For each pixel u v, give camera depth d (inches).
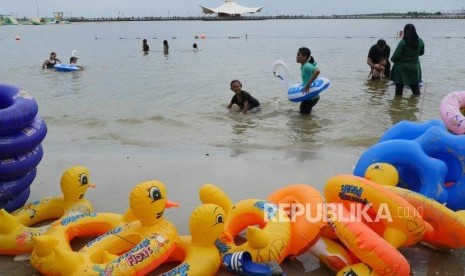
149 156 230.2
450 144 162.9
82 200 158.2
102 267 113.7
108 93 436.5
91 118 327.3
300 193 141.1
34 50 1059.3
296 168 209.2
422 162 159.8
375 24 3326.8
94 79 537.6
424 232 127.5
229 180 194.5
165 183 191.6
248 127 299.0
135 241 128.4
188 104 377.4
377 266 114.3
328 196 144.0
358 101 376.8
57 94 432.5
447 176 170.7
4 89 159.3
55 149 247.0
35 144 154.7
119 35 1973.4
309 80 320.2
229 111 348.2
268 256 120.7
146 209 125.3
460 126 225.5
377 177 151.3
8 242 134.0
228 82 502.6
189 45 1200.2
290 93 330.0
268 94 420.5
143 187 127.1
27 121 151.6
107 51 1008.9
